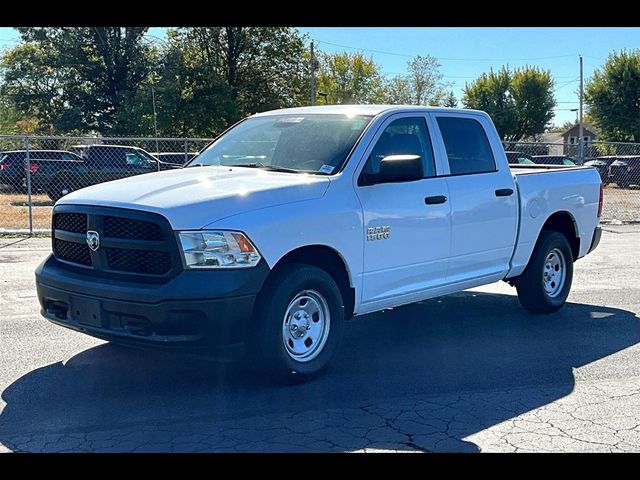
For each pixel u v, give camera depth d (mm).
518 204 7410
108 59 46281
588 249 8703
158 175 5859
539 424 4801
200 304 4773
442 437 4543
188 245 4832
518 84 72625
